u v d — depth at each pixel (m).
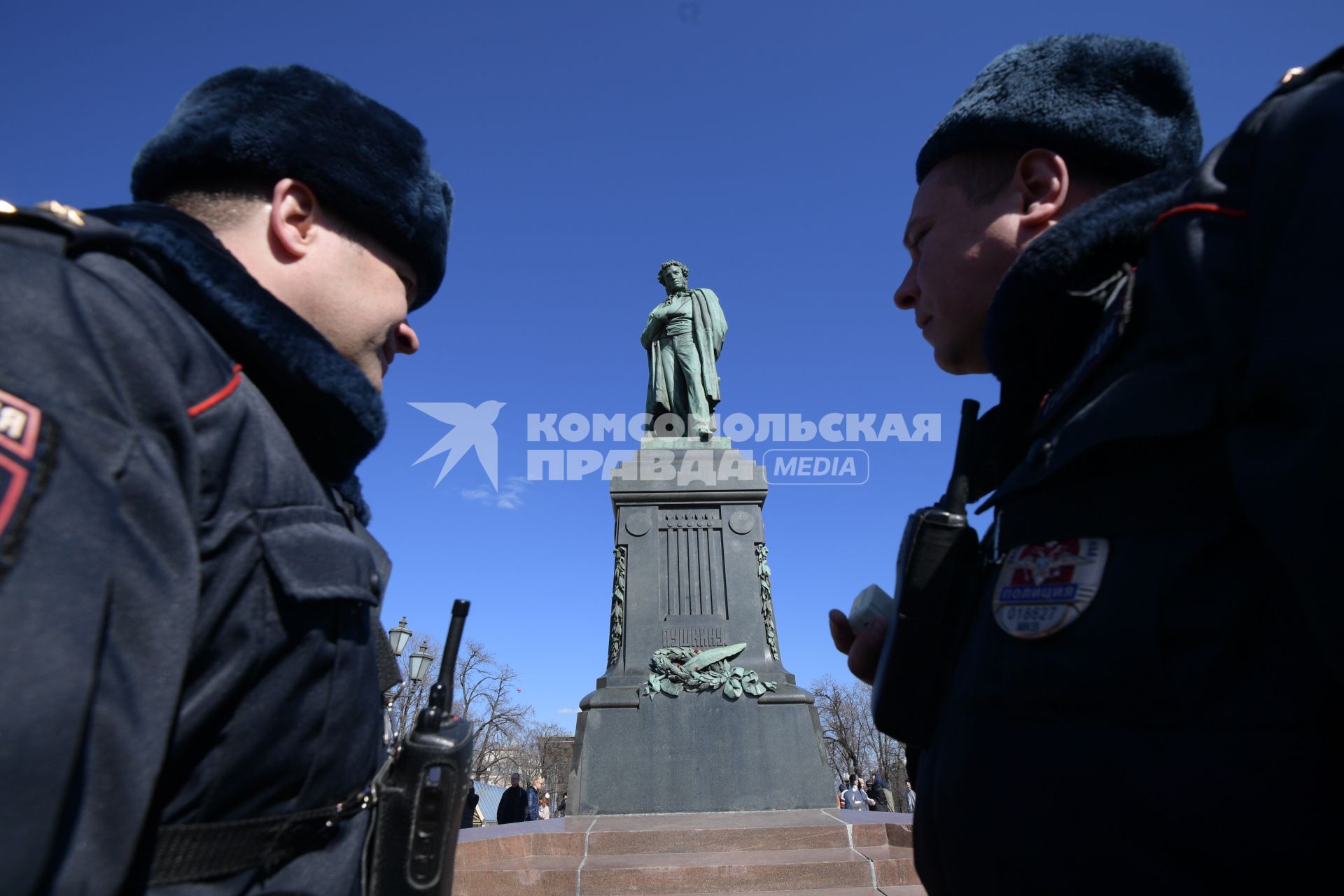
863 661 1.60
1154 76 1.26
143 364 0.82
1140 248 1.04
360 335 1.31
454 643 1.42
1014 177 1.31
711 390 8.89
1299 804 0.67
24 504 0.64
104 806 0.66
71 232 0.84
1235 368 0.76
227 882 0.93
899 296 1.60
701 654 7.29
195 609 0.78
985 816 0.90
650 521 7.98
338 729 1.07
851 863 5.52
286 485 1.04
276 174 1.23
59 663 0.61
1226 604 0.74
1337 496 0.58
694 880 5.45
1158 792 0.73
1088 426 0.89
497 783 51.41
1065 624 0.85
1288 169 0.74
